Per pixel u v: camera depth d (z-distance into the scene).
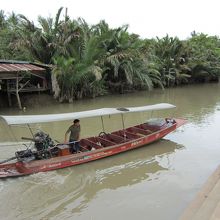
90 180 10.41
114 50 29.17
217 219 6.85
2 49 26.00
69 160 11.24
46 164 10.80
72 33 25.39
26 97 24.48
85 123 18.25
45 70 23.97
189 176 10.68
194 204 7.73
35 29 26.55
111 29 28.38
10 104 22.94
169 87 38.81
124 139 13.19
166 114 21.06
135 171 11.16
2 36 27.20
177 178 10.55
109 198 9.24
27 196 9.25
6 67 21.00
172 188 9.84
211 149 13.35
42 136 11.52
